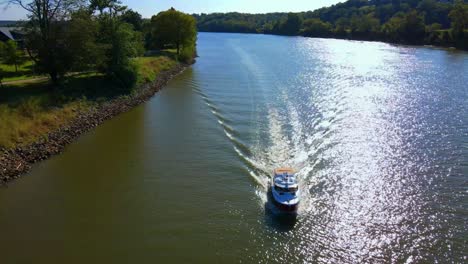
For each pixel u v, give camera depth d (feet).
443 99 225.15
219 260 89.76
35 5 190.80
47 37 195.11
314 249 93.76
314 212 108.17
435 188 121.29
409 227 102.22
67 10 199.93
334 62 385.91
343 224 103.14
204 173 130.11
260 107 205.26
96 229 100.89
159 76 287.89
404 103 215.31
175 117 193.16
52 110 171.53
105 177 128.36
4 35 300.61
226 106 208.13
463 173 130.82
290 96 229.04
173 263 88.69
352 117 188.44
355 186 121.80
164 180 125.80
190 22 398.83
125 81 230.27
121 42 233.14
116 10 260.83
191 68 350.23
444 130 171.42
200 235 98.43
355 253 92.53
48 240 96.43
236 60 408.05
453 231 100.63
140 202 113.19
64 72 202.59
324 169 132.36
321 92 240.32
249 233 99.25
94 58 207.92
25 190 119.85
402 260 90.27
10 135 141.28
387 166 135.44
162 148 151.53
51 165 137.18
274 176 118.73
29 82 205.98
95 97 206.69
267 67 348.79
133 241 96.27
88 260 89.61
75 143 158.30
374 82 274.36
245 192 118.21
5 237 97.14
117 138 163.73
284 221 104.12
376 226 102.53
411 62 386.32
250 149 148.66
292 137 160.97
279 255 91.61
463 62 388.37
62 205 111.65
